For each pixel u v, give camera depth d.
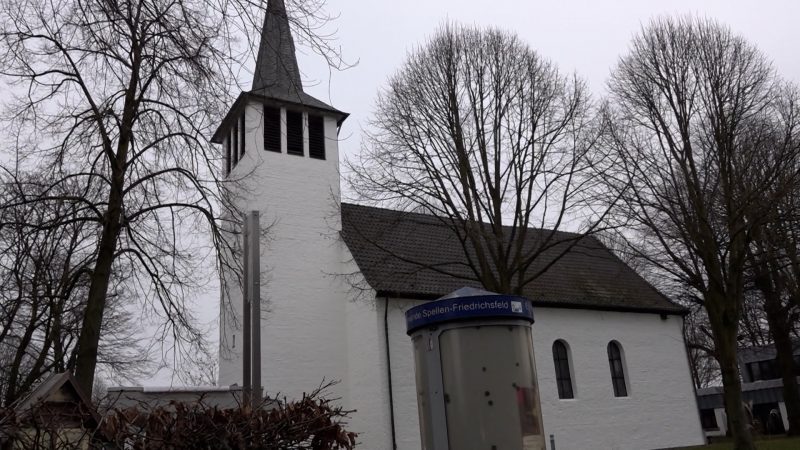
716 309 16.48
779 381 38.41
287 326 21.12
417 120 17.00
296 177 23.17
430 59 17.28
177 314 11.42
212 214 11.16
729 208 16.30
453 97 16.70
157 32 7.70
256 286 9.92
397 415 19.36
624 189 16.06
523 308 6.35
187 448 3.97
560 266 27.12
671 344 26.48
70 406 5.03
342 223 23.56
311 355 21.19
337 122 25.39
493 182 16.44
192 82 8.61
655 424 24.52
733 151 16.53
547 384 22.42
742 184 16.39
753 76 17.38
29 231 9.91
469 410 5.99
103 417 4.11
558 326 23.58
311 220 22.88
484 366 6.07
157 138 10.27
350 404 20.95
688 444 25.05
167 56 8.38
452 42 17.28
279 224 22.23
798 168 16.16
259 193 22.02
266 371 20.36
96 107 9.99
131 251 11.23
